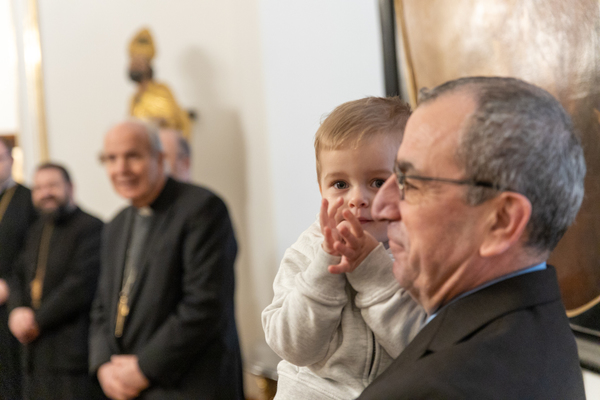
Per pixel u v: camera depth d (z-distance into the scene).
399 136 1.14
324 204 1.06
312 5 3.41
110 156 2.81
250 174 4.60
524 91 0.79
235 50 4.84
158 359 2.55
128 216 3.01
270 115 4.14
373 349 1.08
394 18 2.42
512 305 0.79
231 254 2.79
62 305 3.50
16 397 3.99
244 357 4.73
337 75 3.18
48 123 5.82
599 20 1.44
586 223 1.53
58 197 3.75
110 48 5.63
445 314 0.84
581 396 0.83
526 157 0.75
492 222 0.79
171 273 2.70
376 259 1.05
